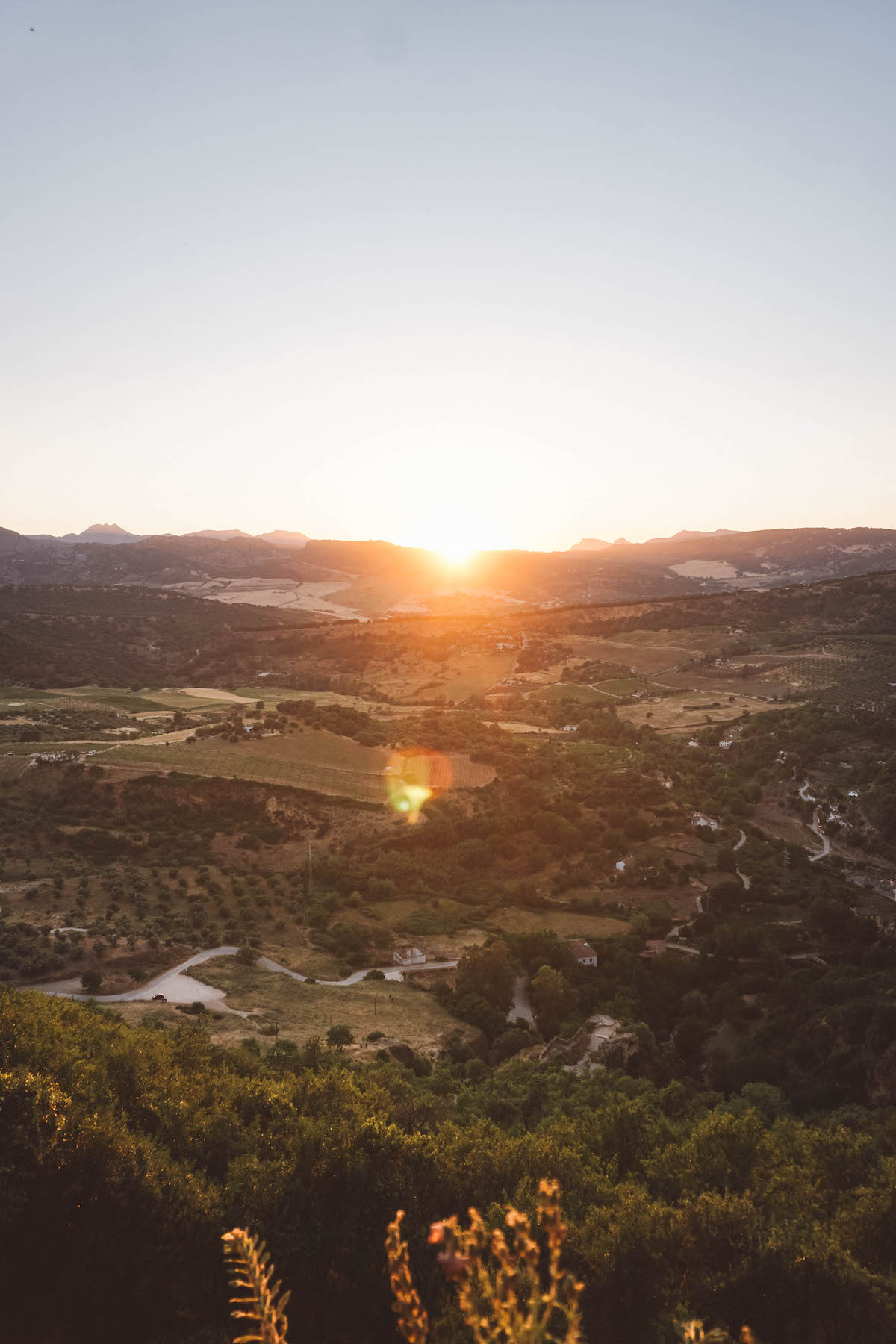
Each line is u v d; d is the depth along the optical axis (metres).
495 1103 49.66
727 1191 25.97
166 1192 23.08
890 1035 68.94
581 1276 22.75
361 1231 23.88
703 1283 21.84
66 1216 21.38
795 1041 75.00
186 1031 46.19
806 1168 34.34
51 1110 22.94
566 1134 37.00
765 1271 21.69
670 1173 33.44
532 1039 73.56
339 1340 22.00
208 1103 32.62
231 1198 24.12
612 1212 25.48
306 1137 26.27
